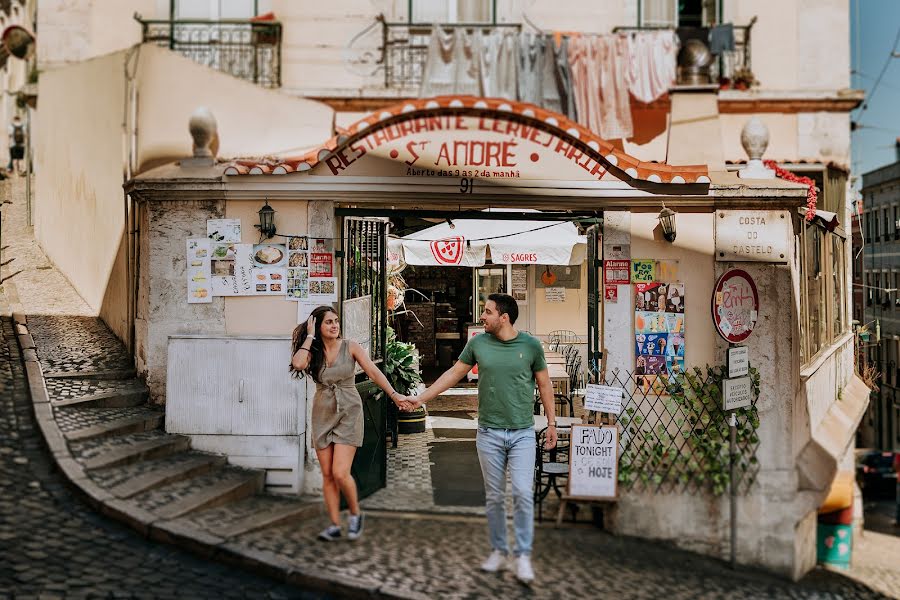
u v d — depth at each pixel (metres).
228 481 7.05
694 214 7.76
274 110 10.08
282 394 7.48
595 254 8.67
